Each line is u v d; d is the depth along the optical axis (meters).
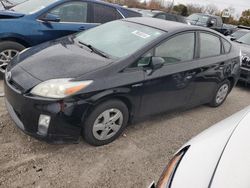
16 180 2.81
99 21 5.75
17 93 3.12
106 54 3.64
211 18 14.84
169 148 3.75
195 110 5.11
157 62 3.58
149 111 3.91
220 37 4.92
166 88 3.92
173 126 4.36
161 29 4.02
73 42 4.11
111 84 3.25
